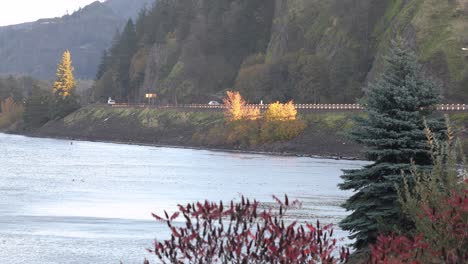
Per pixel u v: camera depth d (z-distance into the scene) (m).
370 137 38.38
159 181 113.31
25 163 156.75
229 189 100.19
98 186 104.12
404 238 17.55
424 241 20.83
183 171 136.00
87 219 68.75
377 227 35.47
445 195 24.03
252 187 102.88
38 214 72.00
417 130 37.16
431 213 21.09
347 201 38.41
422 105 38.47
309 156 197.88
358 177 38.25
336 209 76.00
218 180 115.31
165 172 133.25
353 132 38.91
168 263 46.34
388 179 36.44
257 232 13.68
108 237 58.19
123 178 118.94
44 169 138.50
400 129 37.88
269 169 141.88
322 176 124.06
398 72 39.38
